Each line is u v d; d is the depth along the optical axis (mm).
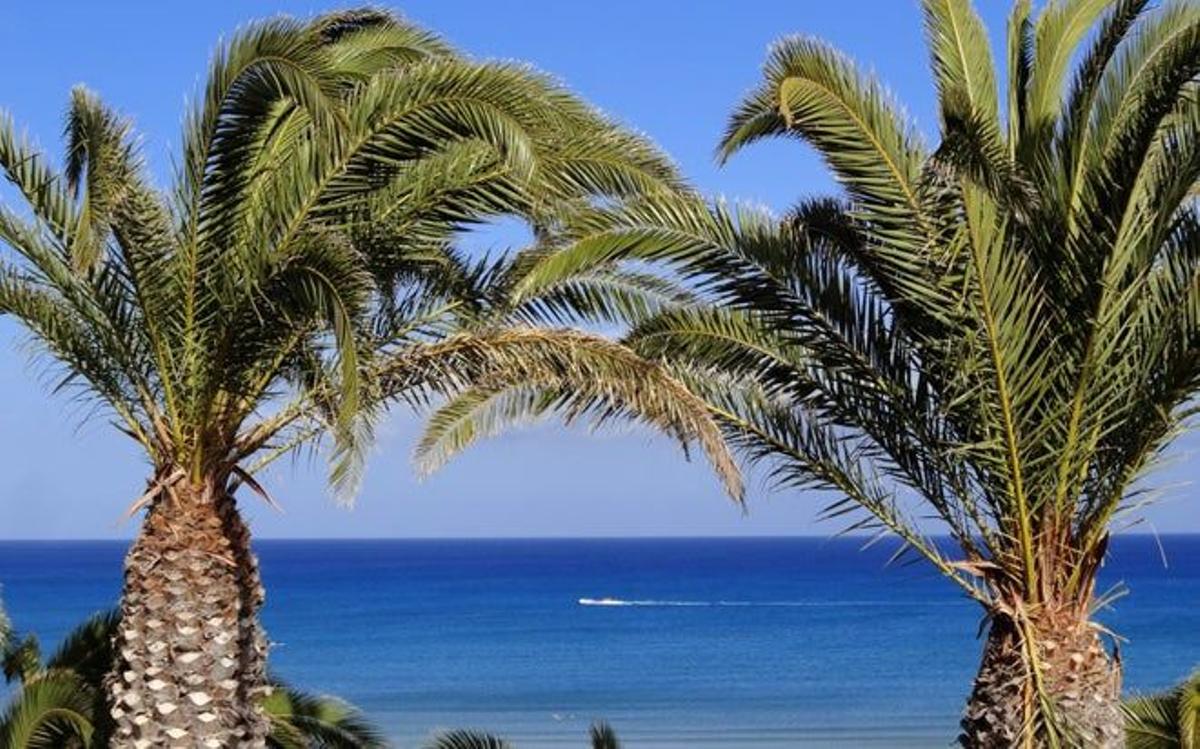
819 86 9906
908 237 10203
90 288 10805
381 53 12336
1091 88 10367
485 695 50438
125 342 10938
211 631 10859
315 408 11305
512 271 11297
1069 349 10297
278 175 10617
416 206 10742
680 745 39938
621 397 11250
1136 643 62344
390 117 10312
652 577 141750
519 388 13336
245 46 10031
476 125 10102
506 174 10586
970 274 10039
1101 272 10055
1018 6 11234
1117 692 10500
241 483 11250
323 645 67375
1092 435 10344
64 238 10797
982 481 10695
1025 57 11312
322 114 9773
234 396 11117
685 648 65562
